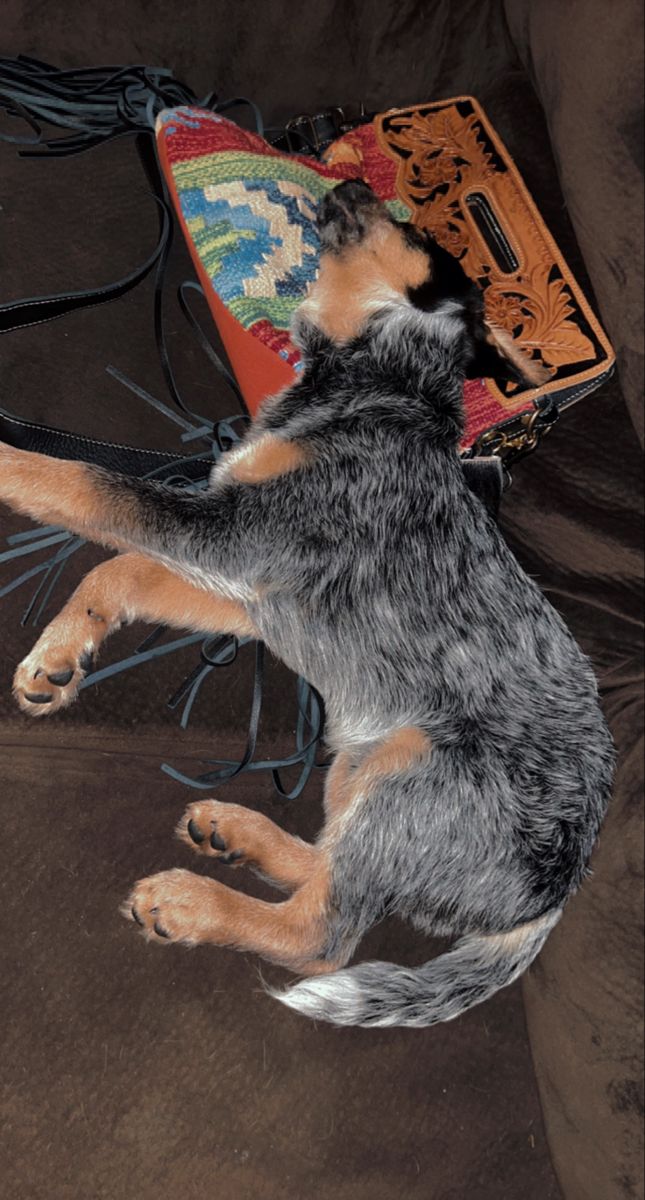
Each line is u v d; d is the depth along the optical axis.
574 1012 1.32
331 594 1.33
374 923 1.31
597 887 1.32
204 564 1.31
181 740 1.33
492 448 1.39
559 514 1.39
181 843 1.33
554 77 1.39
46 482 1.29
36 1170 1.23
